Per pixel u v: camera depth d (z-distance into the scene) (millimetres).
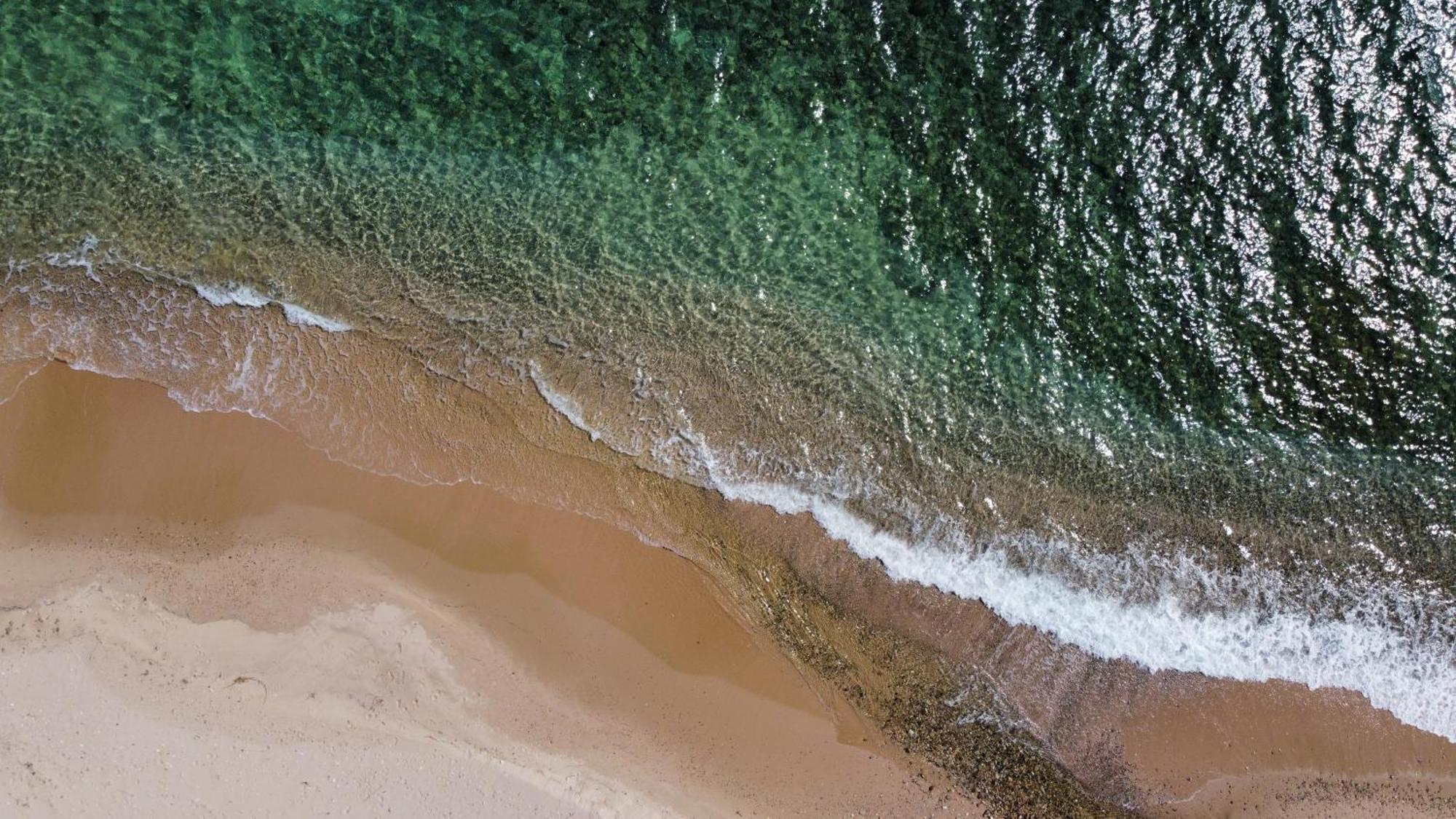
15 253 6590
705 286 7344
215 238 6836
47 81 6820
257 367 6664
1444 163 7512
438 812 6125
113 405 6402
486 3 7297
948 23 7504
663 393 7113
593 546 6742
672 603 6754
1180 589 7320
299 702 6109
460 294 7047
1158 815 6914
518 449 6828
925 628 7012
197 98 6984
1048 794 6883
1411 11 7352
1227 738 7074
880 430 7309
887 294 7527
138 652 6023
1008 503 7324
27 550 6105
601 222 7332
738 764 6598
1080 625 7156
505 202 7258
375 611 6359
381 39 7238
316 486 6512
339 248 6980
